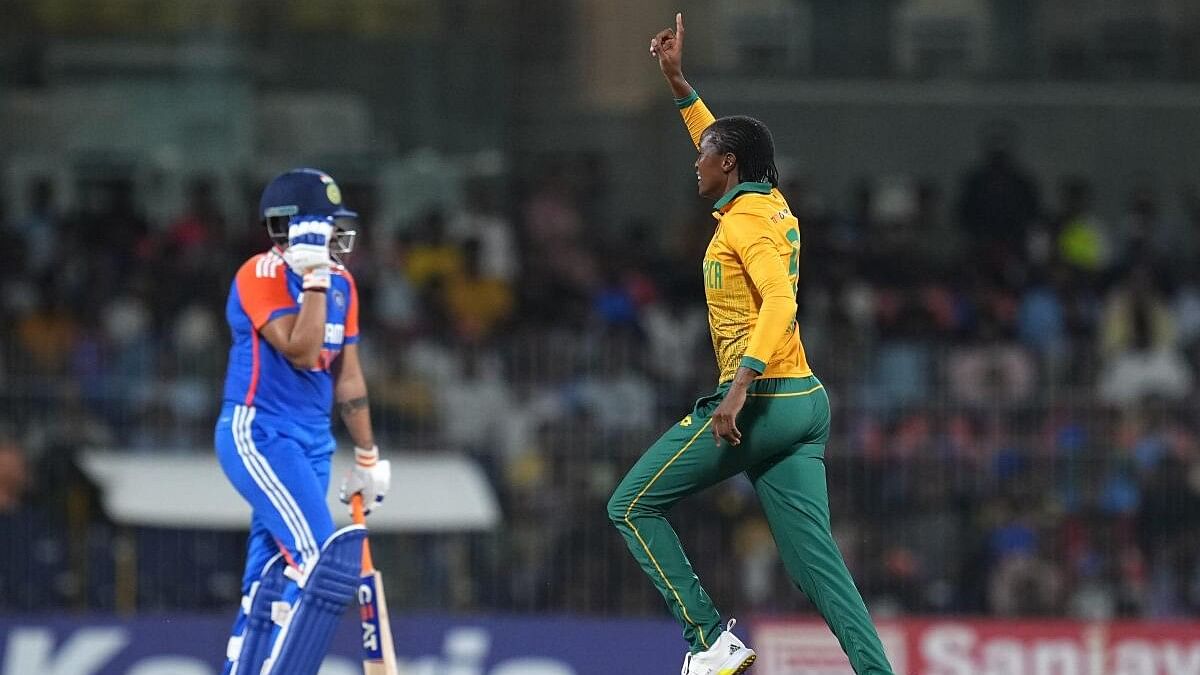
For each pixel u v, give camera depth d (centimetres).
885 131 6212
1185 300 5556
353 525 2177
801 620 3528
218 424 2234
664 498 2188
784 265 2106
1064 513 4041
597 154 6222
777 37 6306
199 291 5188
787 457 2178
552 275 5550
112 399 4003
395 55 6338
